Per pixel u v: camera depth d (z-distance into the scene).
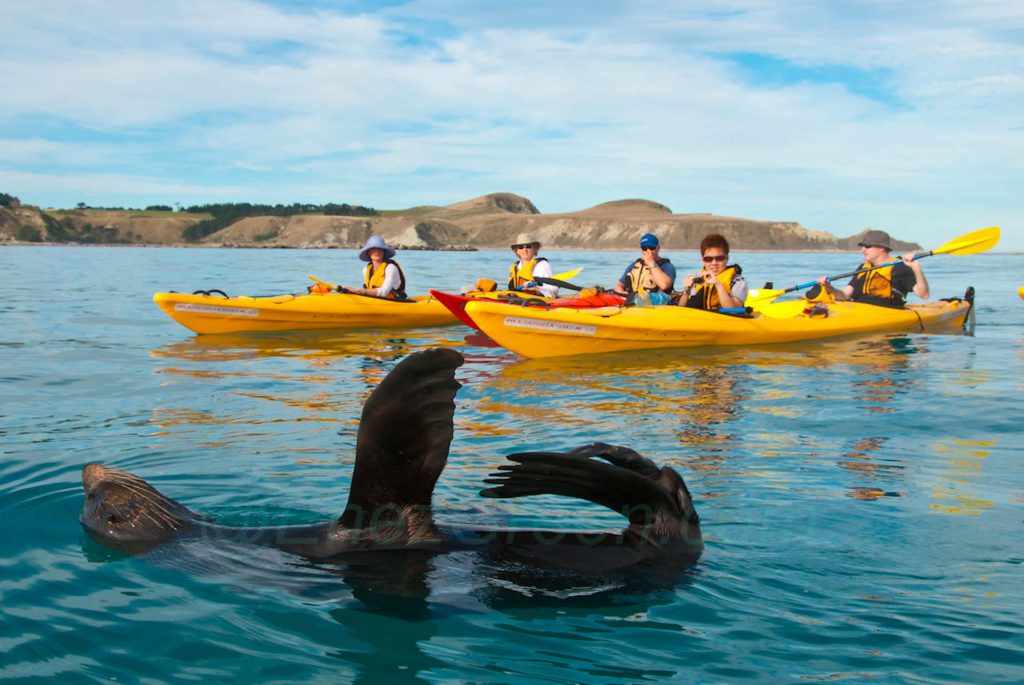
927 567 2.98
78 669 2.28
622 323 8.80
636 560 2.81
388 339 10.05
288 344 9.51
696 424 5.39
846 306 10.84
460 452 4.64
